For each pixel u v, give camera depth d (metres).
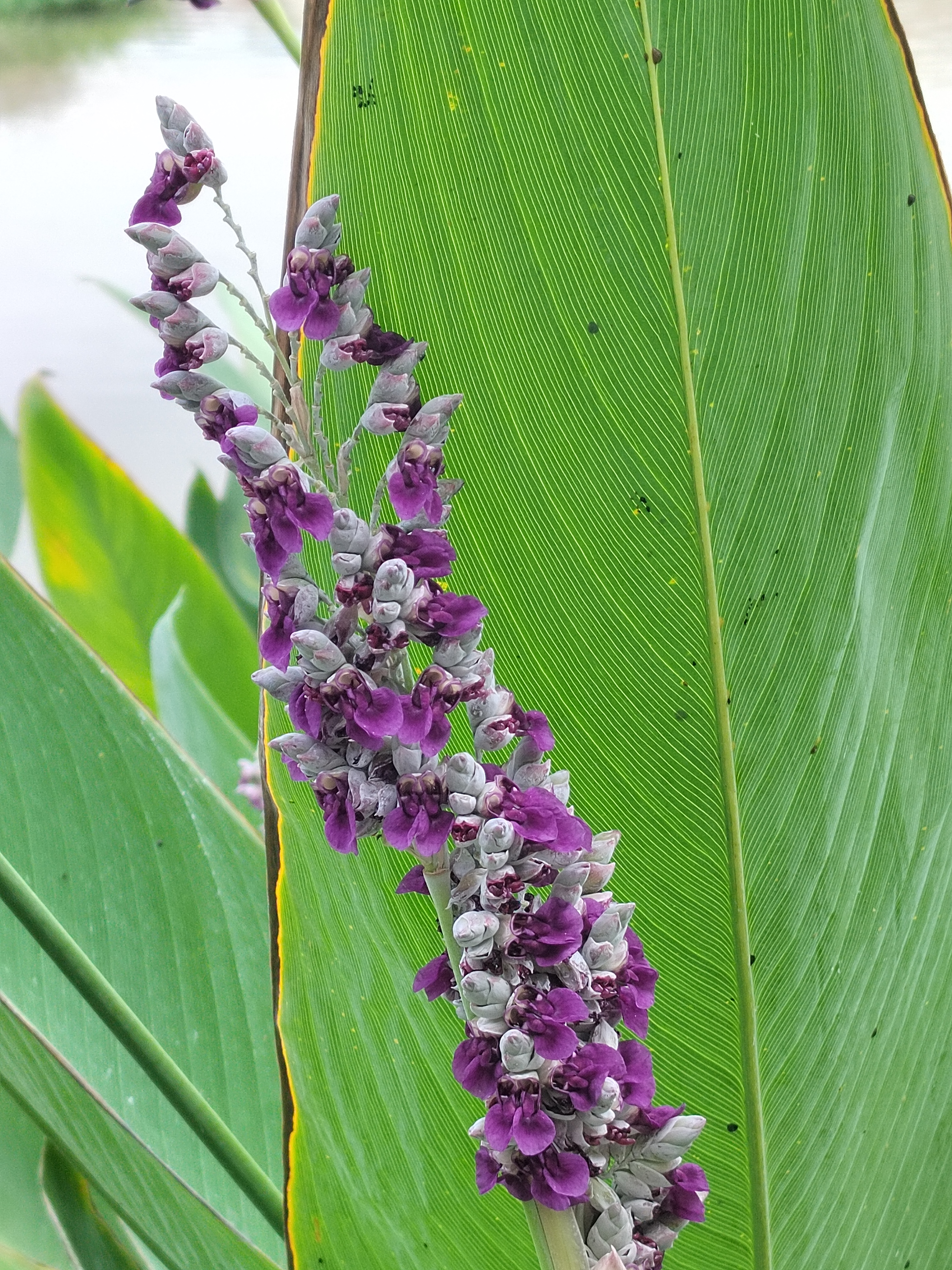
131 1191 0.39
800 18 0.33
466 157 0.33
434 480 0.30
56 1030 0.43
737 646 0.37
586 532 0.36
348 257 0.30
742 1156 0.40
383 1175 0.40
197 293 0.29
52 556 0.71
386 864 0.38
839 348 0.35
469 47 0.33
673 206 0.34
